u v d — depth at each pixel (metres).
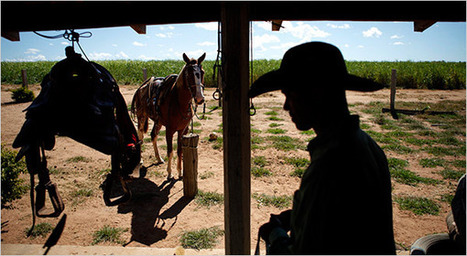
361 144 0.90
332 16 1.51
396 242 3.19
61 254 2.83
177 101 4.34
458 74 18.73
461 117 9.46
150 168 5.46
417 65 28.61
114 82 2.49
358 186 0.82
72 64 2.13
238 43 1.28
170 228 3.49
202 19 1.57
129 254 2.85
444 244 1.58
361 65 29.14
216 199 4.20
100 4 1.50
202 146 6.84
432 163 5.54
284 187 4.62
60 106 2.03
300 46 0.98
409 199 4.15
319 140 0.93
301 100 0.95
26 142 1.97
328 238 0.80
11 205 3.97
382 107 11.30
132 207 4.00
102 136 2.03
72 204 4.06
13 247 2.94
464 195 1.39
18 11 1.56
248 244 1.55
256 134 7.69
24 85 14.12
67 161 5.78
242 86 1.32
